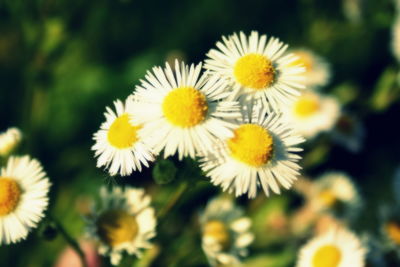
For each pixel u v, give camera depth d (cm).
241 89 20
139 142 19
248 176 19
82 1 27
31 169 20
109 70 34
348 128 31
